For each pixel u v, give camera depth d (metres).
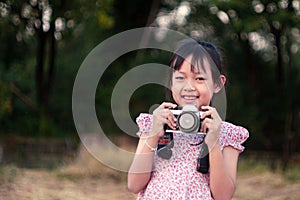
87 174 8.22
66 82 16.02
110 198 6.90
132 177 2.15
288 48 13.40
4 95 12.09
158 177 2.16
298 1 11.34
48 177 8.02
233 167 2.21
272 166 10.86
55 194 6.67
